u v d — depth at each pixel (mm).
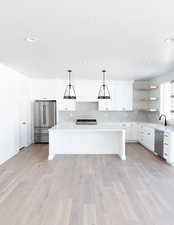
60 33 2588
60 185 3311
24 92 6242
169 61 4238
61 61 4254
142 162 4676
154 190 3115
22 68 5023
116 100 7094
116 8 1905
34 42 2969
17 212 2471
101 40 2871
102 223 2229
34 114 6844
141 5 1844
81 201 2756
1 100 4539
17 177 3682
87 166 4367
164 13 2006
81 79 6910
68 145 5500
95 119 7387
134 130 7059
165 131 4598
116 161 4770
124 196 2906
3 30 2482
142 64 4543
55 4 1831
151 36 2693
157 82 6480
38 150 5898
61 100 6934
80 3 1812
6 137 4828
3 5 1848
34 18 2137
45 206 2617
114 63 4441
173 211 2494
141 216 2373
